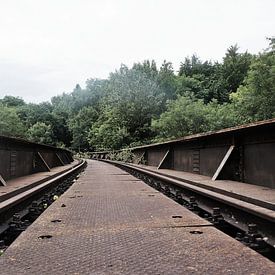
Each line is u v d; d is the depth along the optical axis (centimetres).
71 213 648
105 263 355
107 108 6462
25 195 714
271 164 678
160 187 1338
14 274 327
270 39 2770
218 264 348
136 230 504
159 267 341
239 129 720
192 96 4512
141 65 6122
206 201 765
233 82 6550
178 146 1538
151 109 5238
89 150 9769
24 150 1248
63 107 13150
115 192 1004
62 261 364
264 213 449
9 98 14225
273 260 451
